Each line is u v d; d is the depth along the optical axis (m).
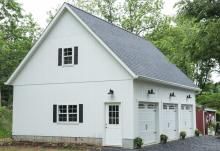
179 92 27.59
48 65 23.42
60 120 22.67
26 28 39.47
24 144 21.83
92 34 21.58
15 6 37.81
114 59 20.97
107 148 19.81
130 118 20.12
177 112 27.02
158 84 23.56
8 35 38.09
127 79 20.44
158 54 30.17
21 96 24.27
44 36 23.45
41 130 23.25
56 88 22.98
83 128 21.67
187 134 29.12
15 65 35.31
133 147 19.89
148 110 22.39
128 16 46.84
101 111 21.17
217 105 40.84
